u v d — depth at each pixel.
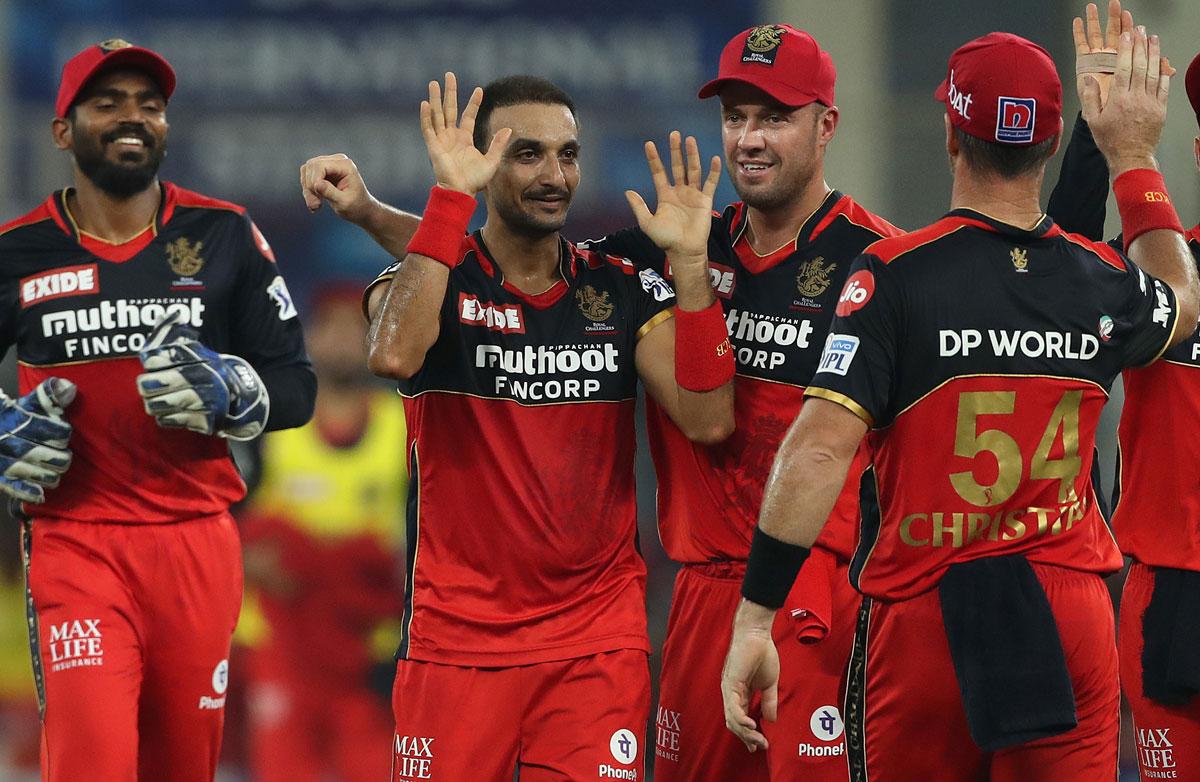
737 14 41.34
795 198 16.97
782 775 17.05
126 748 17.06
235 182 40.94
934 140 41.28
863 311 13.70
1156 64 15.14
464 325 16.05
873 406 13.60
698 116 41.34
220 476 18.11
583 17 41.25
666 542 17.75
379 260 40.66
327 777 27.25
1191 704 16.69
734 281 17.22
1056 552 13.97
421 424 16.23
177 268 17.83
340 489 27.14
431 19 41.12
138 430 17.58
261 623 27.14
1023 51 13.88
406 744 16.11
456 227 15.46
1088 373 13.88
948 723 14.01
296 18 40.94
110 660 17.23
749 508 17.05
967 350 13.66
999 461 13.76
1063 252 13.96
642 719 16.05
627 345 16.39
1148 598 16.92
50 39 40.59
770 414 16.94
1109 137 15.21
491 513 16.00
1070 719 13.39
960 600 13.74
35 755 30.39
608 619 16.11
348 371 27.38
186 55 40.94
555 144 15.90
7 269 17.67
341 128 41.06
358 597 27.20
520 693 15.91
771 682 13.94
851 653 14.77
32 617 17.58
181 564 17.77
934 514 13.89
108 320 17.56
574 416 16.16
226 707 29.86
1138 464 16.88
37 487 17.19
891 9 41.38
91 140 17.34
